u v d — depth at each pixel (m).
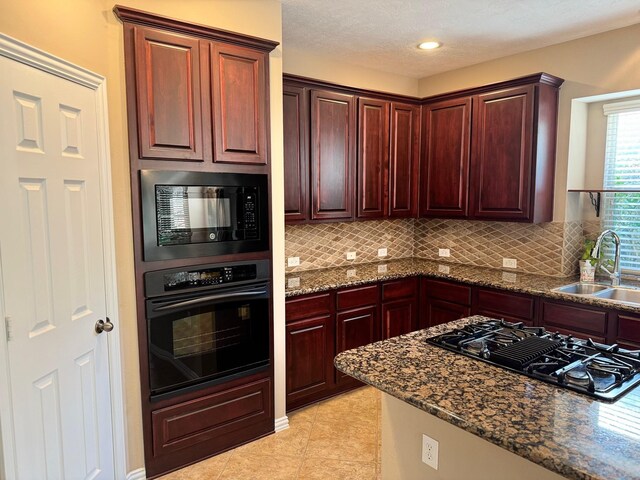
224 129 2.44
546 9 2.65
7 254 1.55
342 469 2.45
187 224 2.36
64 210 1.85
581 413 1.19
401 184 3.89
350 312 3.37
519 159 3.26
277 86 2.68
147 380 2.30
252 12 2.54
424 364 1.55
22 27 1.62
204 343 2.47
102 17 2.08
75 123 1.91
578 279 3.36
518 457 1.27
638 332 2.56
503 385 1.37
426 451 1.54
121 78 2.15
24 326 1.63
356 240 4.09
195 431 2.48
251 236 2.61
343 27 2.96
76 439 1.93
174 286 2.33
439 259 4.33
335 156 3.42
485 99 3.44
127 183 2.20
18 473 1.60
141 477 2.33
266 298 2.70
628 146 3.19
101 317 2.10
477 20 2.84
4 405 1.54
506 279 3.41
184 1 2.32
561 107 3.29
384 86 4.07
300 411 3.13
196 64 2.32
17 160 1.60
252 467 2.46
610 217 3.35
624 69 2.95
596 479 0.92
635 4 2.58
